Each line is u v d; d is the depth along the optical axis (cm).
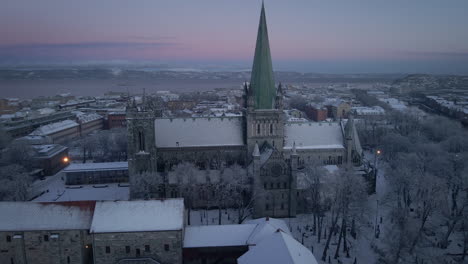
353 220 10912
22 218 8544
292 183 11975
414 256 9269
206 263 8694
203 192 12638
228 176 11781
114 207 8600
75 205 8750
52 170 17262
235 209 12706
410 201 12694
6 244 8444
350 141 14562
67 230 8450
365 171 14450
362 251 9981
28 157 16625
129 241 8325
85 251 8631
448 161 14088
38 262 8531
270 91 13050
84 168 15675
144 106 12519
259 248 7212
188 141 13462
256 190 11781
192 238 8794
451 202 13588
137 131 12469
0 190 12338
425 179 10975
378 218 12100
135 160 12600
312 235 10894
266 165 11925
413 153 15300
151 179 11919
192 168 12112
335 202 10444
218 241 8744
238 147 13488
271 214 12162
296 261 6450
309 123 15112
